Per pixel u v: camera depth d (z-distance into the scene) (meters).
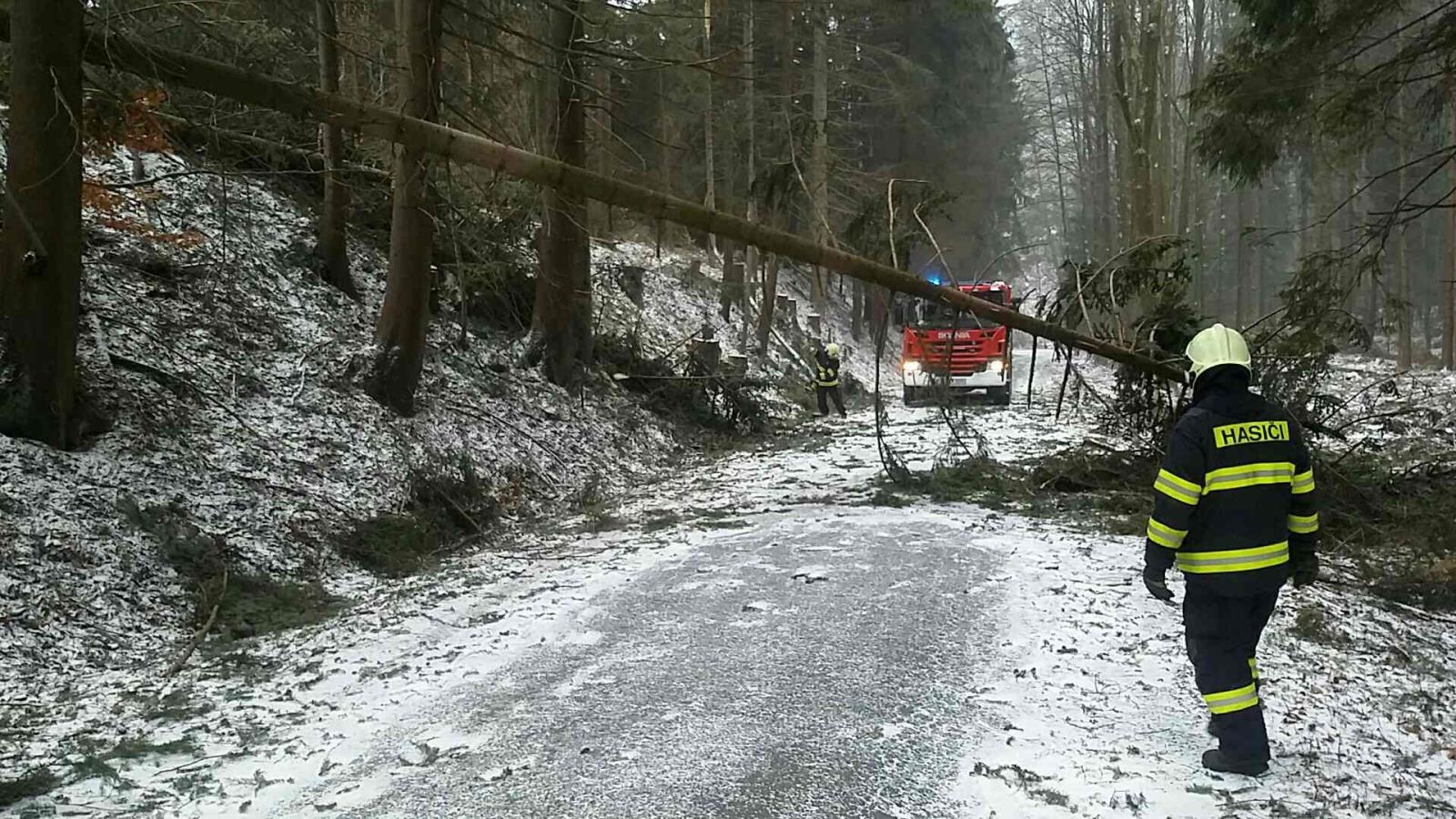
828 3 19.30
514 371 14.73
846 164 29.08
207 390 9.95
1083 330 12.86
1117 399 11.65
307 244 13.93
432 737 4.54
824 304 34.88
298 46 11.89
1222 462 3.95
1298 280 11.98
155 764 4.33
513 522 10.82
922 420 19.22
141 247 11.66
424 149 7.65
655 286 25.08
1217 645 4.05
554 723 4.63
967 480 11.76
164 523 7.52
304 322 12.44
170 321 10.72
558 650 5.84
